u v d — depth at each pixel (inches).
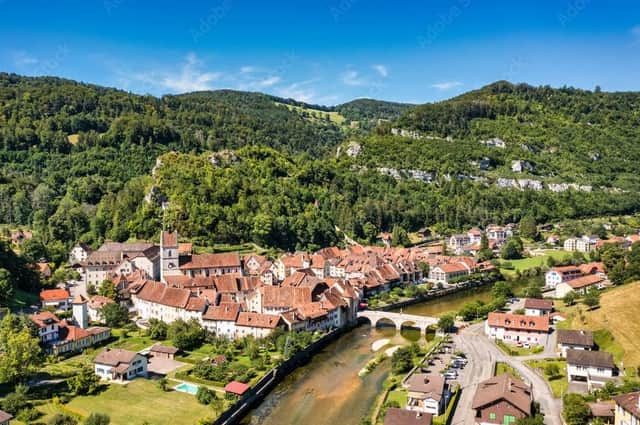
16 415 5009.8
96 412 5128.0
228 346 7057.1
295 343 7003.0
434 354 6806.1
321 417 5388.8
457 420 4889.3
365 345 7726.4
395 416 4532.5
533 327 7199.8
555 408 5044.3
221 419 5093.5
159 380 5964.6
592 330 6840.6
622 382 5388.8
